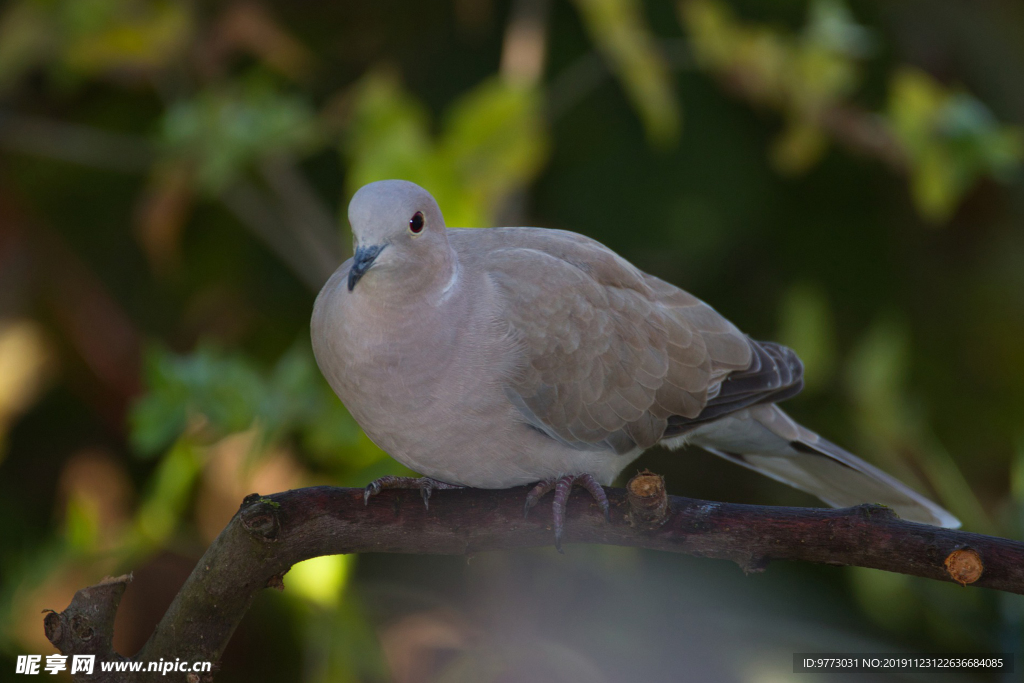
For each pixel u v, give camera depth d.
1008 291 11.84
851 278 11.74
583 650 9.95
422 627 10.09
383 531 5.68
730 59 10.16
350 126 9.83
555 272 6.92
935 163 10.11
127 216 11.45
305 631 9.04
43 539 10.85
